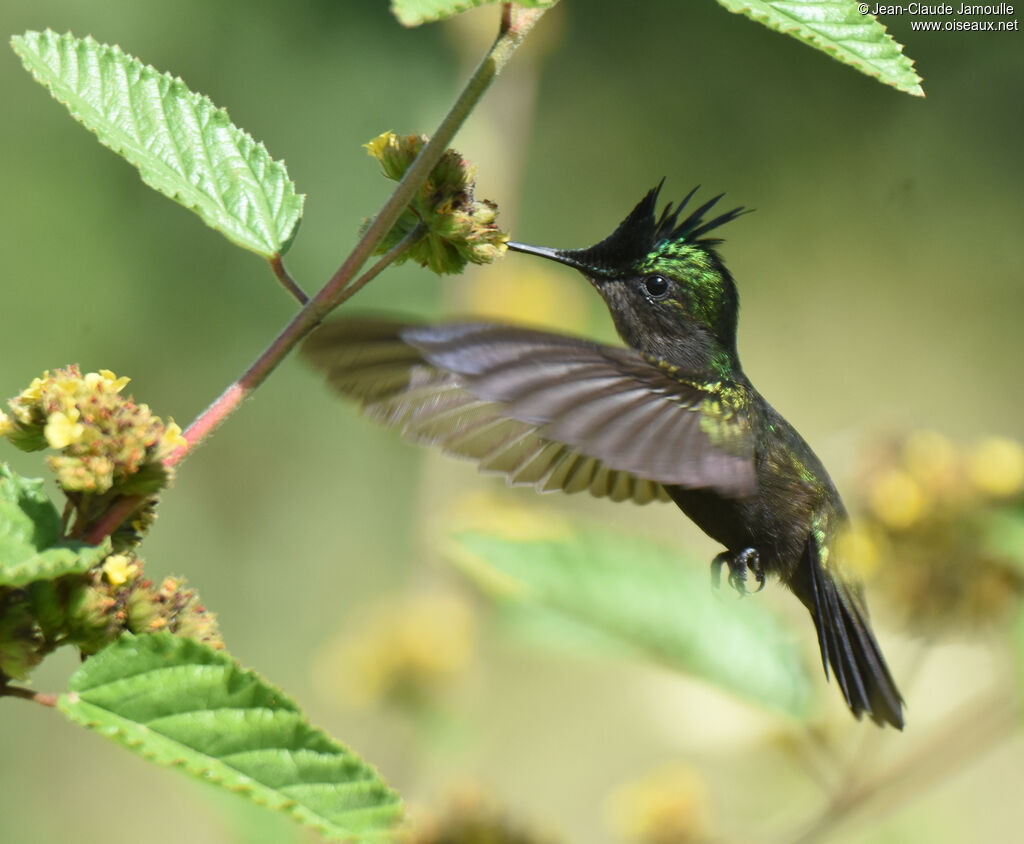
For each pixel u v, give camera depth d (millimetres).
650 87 19469
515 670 14562
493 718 12578
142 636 3994
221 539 16297
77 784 14211
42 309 15555
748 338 20047
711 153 19797
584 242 19062
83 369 15781
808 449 6312
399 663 9977
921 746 7824
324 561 16453
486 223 4605
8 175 15508
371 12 15992
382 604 11312
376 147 4648
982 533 7566
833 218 20156
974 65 20078
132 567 4191
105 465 4031
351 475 16688
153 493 4164
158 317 16109
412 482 16703
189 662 3990
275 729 3961
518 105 10812
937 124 20047
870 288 20203
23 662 3941
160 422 4250
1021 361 20016
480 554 6941
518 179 10766
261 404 16609
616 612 6926
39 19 15672
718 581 6141
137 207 16109
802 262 20125
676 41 19500
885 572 7820
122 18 15609
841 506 6324
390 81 15906
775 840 7844
